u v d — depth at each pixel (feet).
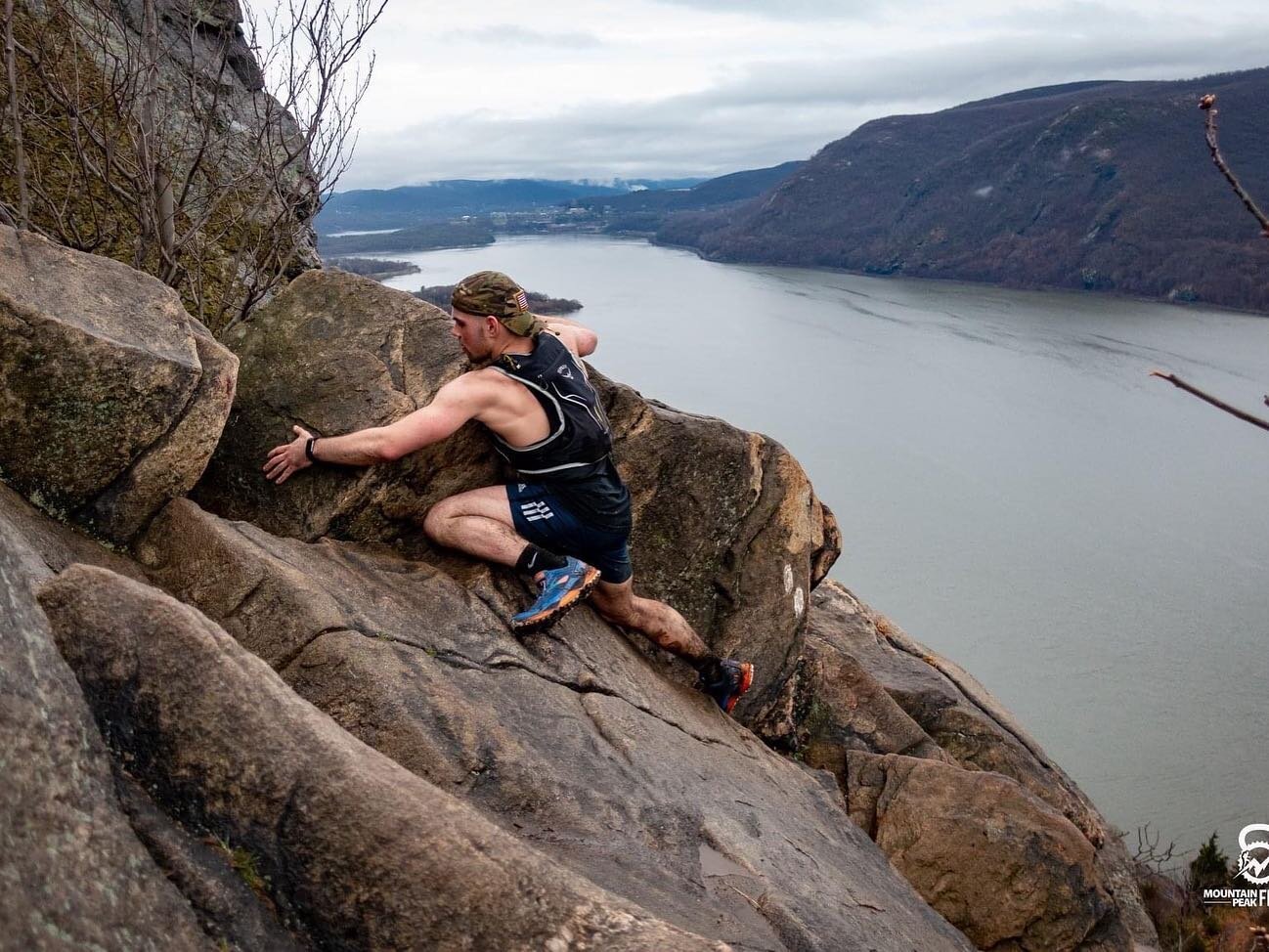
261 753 7.98
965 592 311.68
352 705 12.23
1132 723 216.33
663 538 20.21
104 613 8.16
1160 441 510.58
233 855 7.76
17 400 12.39
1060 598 306.55
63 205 25.04
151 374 12.96
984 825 21.75
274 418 16.25
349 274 17.56
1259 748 201.05
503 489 15.39
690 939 7.84
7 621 7.47
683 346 642.63
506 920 7.71
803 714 25.44
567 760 13.23
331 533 15.62
